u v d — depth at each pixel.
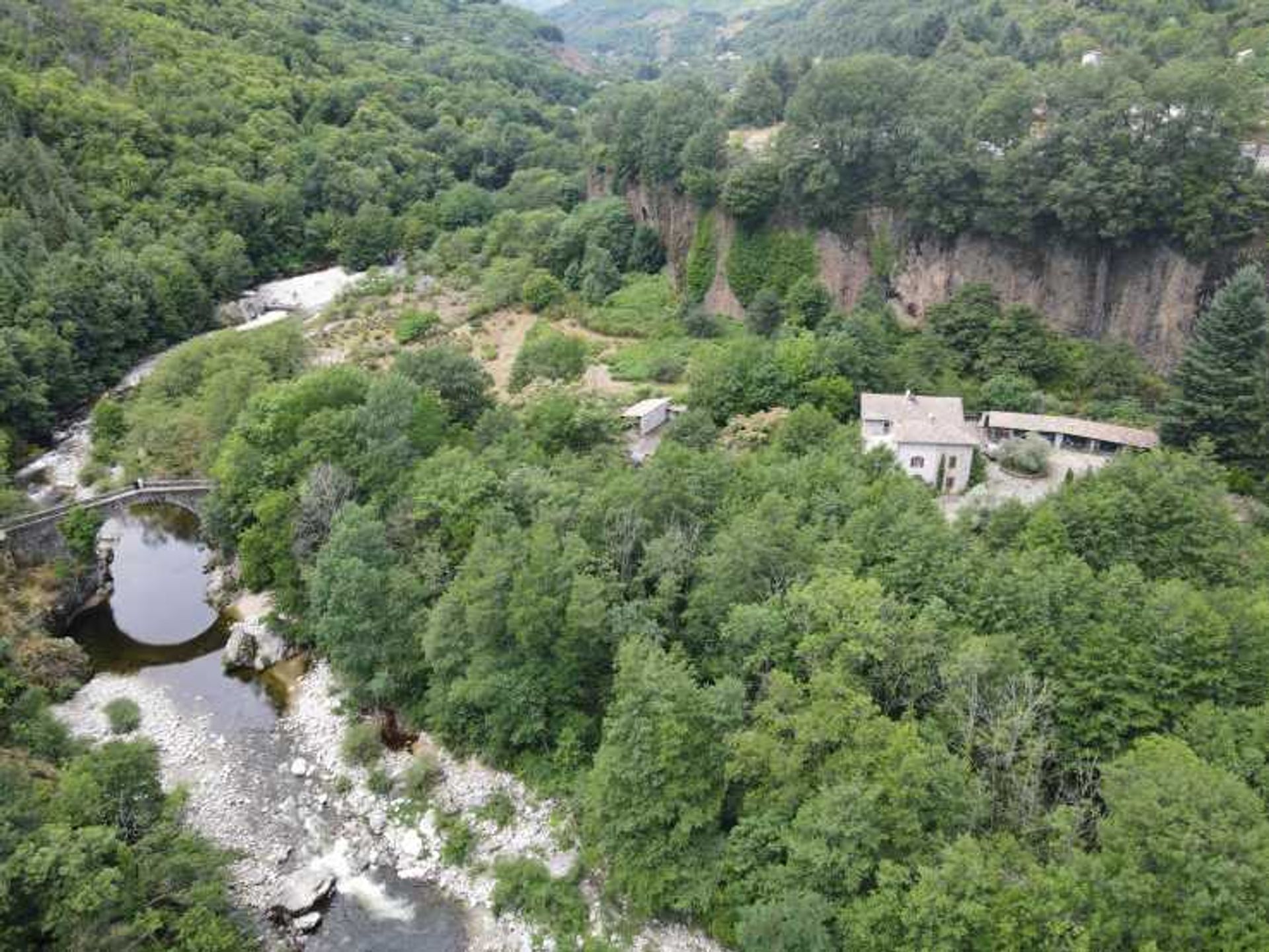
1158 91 90.25
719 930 46.06
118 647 73.56
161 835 47.41
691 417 82.12
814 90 109.06
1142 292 94.94
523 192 177.62
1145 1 151.50
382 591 63.03
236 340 108.19
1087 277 97.81
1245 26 133.25
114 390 116.50
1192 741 41.56
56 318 111.81
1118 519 57.50
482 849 53.91
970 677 43.75
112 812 47.22
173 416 94.19
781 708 45.84
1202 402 77.94
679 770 46.28
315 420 75.62
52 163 132.62
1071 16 156.62
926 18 163.75
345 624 62.22
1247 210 88.12
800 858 41.34
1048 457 80.56
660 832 47.66
